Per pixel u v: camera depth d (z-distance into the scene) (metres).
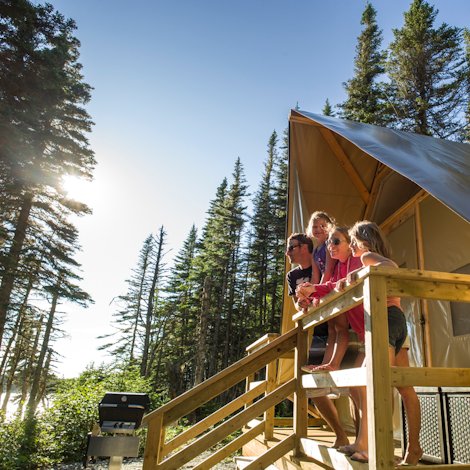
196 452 2.89
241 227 30.59
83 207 16.77
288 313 5.29
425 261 4.28
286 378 5.61
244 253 30.23
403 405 2.51
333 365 2.53
